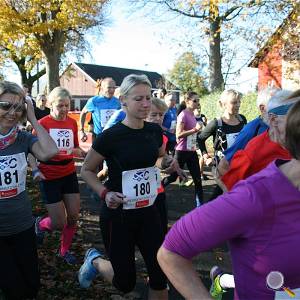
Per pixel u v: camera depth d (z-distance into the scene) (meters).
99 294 4.08
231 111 5.82
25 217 3.42
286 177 1.66
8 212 3.33
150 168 3.51
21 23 21.86
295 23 17.95
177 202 8.01
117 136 3.46
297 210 1.64
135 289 4.23
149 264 3.36
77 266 4.75
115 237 3.39
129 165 3.41
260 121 3.73
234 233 1.67
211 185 9.91
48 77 25.00
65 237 4.89
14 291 3.19
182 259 1.74
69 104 5.33
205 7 18.66
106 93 8.41
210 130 5.93
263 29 19.20
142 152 3.46
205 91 32.69
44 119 5.27
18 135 3.46
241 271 1.74
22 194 3.42
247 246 1.69
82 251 5.25
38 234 5.13
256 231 1.65
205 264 4.86
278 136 2.86
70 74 39.53
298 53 19.55
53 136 5.10
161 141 3.72
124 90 3.46
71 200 4.98
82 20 22.22
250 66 23.38
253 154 3.29
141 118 3.48
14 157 3.36
